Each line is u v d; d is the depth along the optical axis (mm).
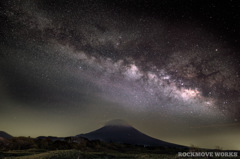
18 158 25734
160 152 49031
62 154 26828
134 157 30953
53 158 24484
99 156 30266
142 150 54250
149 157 30406
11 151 36188
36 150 37938
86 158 27250
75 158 25828
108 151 48562
